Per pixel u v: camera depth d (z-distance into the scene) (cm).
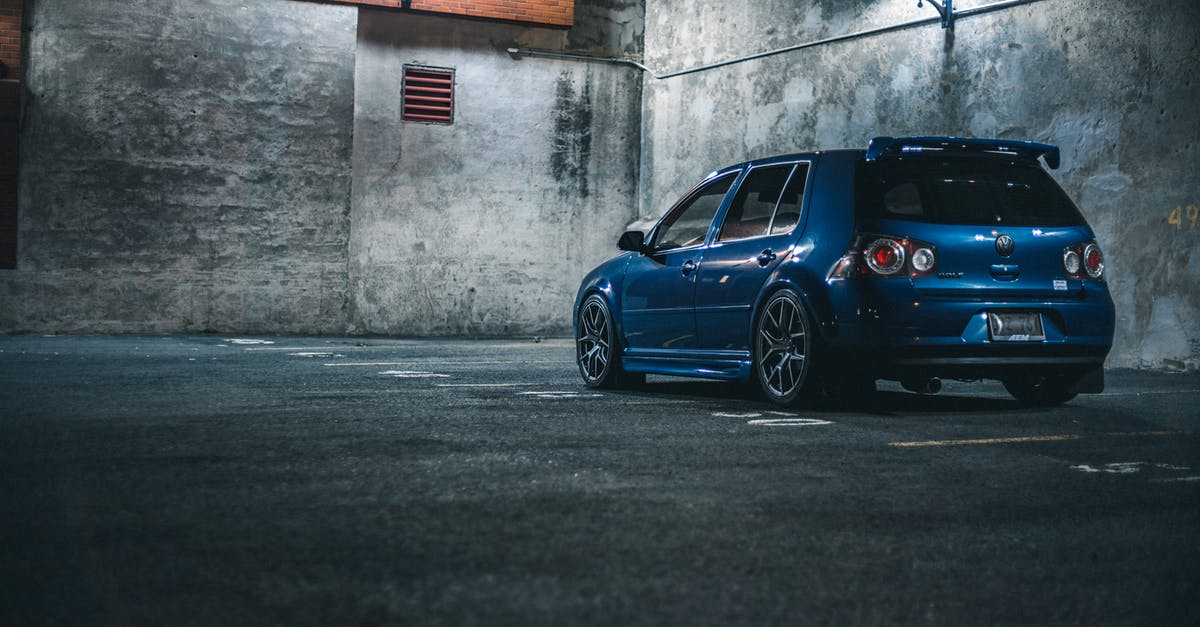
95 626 228
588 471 421
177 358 1038
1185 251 987
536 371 943
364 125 1587
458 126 1636
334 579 267
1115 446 504
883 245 602
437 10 1600
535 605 249
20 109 1447
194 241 1507
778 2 1459
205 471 413
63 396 672
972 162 647
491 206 1656
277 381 800
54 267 1459
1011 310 614
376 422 561
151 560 283
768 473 423
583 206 1703
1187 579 284
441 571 276
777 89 1460
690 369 711
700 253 714
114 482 389
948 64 1210
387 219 1602
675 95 1650
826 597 262
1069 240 636
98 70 1466
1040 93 1107
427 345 1378
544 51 1675
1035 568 292
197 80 1504
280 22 1536
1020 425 576
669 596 259
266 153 1535
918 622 244
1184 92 984
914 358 599
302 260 1555
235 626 230
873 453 475
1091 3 1058
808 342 616
